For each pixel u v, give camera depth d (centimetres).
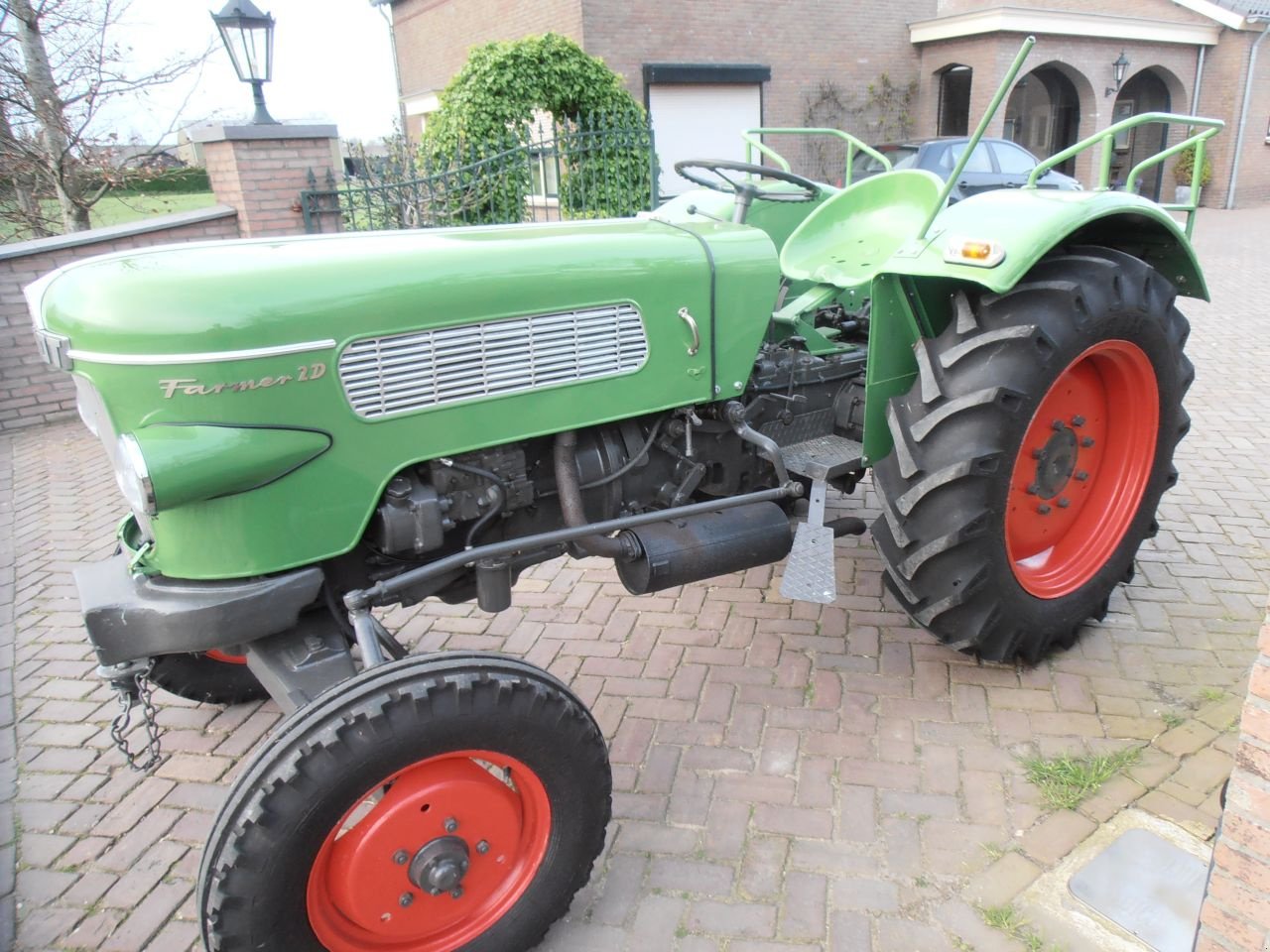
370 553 219
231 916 160
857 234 320
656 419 252
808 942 198
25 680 321
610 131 741
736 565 251
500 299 206
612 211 751
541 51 750
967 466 242
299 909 165
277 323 180
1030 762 246
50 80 700
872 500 420
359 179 670
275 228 643
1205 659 289
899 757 254
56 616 368
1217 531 376
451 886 180
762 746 262
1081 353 259
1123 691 276
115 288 175
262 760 162
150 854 238
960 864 216
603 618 338
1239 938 157
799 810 237
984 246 239
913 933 198
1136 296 270
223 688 288
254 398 180
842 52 1452
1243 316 768
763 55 1370
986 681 285
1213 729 255
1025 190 273
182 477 173
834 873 216
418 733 167
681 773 253
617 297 224
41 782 267
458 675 173
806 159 1465
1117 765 243
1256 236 1329
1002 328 249
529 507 239
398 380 196
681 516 235
